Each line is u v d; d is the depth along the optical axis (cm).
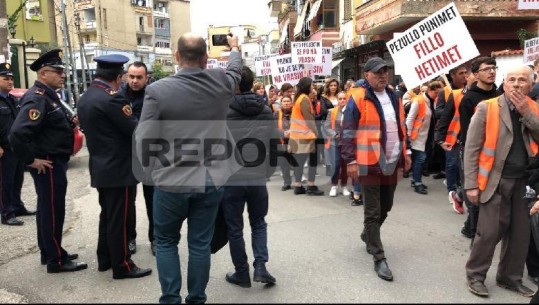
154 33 6850
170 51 7062
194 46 319
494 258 456
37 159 407
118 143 397
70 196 764
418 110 712
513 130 363
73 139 438
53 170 417
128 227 414
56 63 416
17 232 562
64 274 429
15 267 447
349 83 961
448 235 522
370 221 421
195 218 334
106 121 391
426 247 485
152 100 308
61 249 432
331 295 377
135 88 466
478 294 372
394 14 1476
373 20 1645
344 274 419
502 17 1455
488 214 370
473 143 374
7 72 581
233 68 369
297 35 3089
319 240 512
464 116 467
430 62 622
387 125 426
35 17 2720
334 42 2350
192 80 316
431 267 432
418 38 628
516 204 370
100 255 432
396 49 644
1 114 572
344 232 540
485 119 370
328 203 685
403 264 440
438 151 841
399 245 493
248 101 380
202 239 338
